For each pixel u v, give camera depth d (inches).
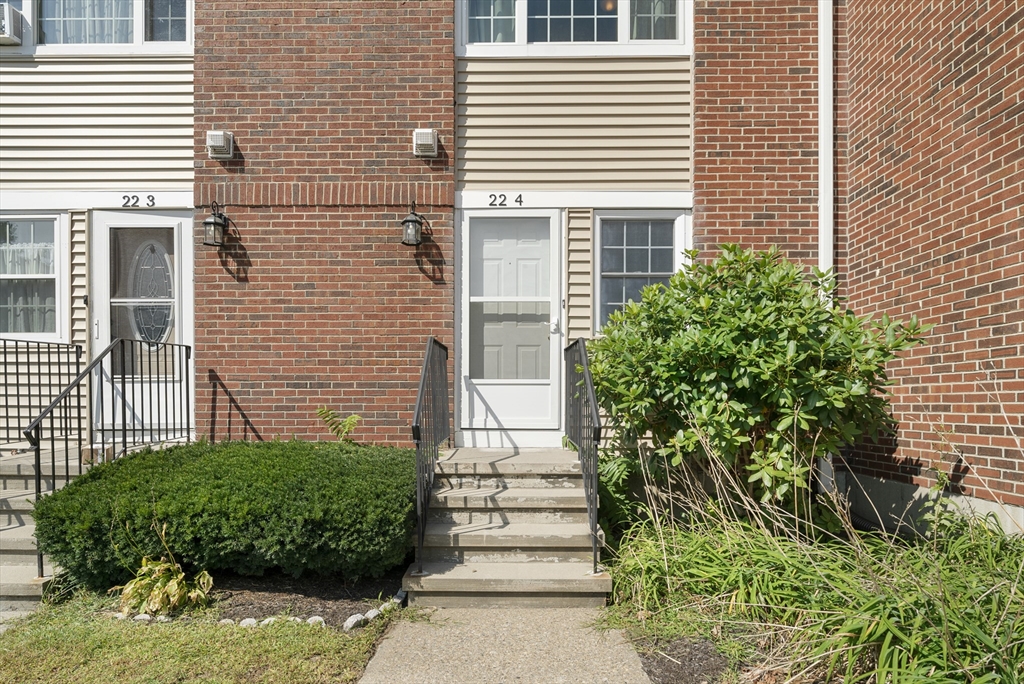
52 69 268.2
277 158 263.3
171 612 172.7
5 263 271.0
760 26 263.7
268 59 264.5
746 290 210.2
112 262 269.7
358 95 264.5
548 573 185.5
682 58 267.9
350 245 262.8
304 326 261.9
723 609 160.7
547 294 269.0
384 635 162.1
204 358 260.8
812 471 222.5
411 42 265.1
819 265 260.4
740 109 263.0
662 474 218.2
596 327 266.2
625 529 215.6
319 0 265.3
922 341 194.5
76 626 164.4
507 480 222.7
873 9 246.4
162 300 270.4
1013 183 182.2
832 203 260.5
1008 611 129.2
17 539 196.9
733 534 183.0
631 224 270.1
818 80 262.8
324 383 261.1
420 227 260.2
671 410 207.2
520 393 266.7
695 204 262.4
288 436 260.1
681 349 197.0
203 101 263.6
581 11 272.7
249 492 184.2
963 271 200.8
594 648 154.0
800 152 262.4
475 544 196.5
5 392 247.1
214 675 139.6
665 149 267.7
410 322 262.1
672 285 219.3
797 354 192.9
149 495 185.5
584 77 268.7
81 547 178.4
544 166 267.9
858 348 190.7
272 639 155.9
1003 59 185.8
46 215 269.0
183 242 269.1
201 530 179.0
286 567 181.8
